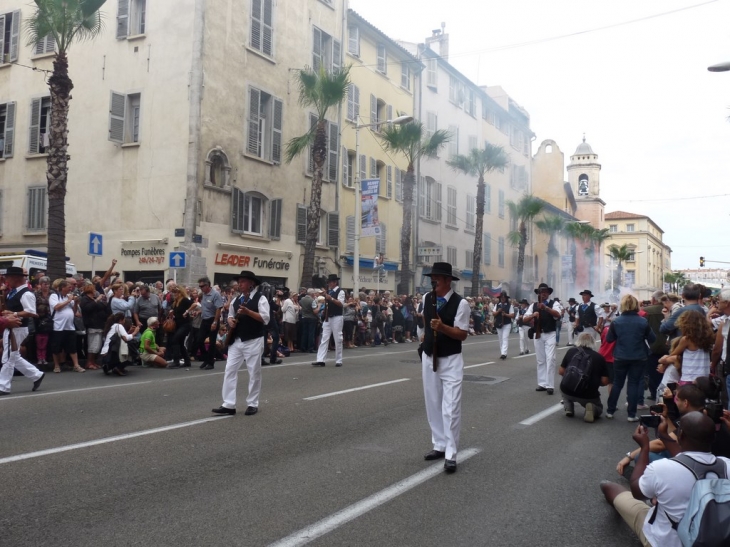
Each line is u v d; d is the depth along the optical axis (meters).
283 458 6.20
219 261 22.47
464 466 6.17
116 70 23.33
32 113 24.73
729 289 6.90
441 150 40.66
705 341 6.92
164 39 22.53
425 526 4.53
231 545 4.06
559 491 5.46
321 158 23.22
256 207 24.77
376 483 5.49
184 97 21.95
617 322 8.96
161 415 8.16
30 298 9.97
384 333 22.78
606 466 6.34
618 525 4.66
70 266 19.17
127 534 4.19
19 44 25.27
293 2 26.73
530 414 9.10
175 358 13.80
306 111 27.38
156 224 22.02
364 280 31.62
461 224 43.47
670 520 3.41
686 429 3.56
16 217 24.88
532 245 57.84
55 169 16.36
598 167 85.50
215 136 22.48
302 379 11.94
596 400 8.81
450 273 6.36
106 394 9.78
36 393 9.80
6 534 4.14
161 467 5.76
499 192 51.34
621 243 107.75
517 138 56.53
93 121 23.55
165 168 22.02
